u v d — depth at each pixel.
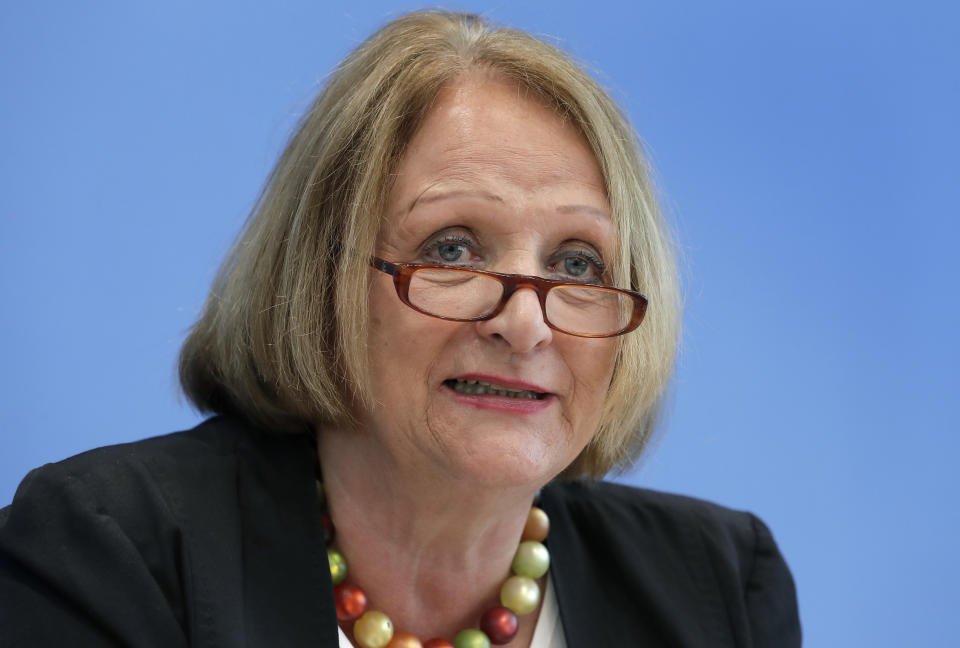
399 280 4.01
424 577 4.54
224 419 4.62
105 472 3.99
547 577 4.85
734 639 4.89
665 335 4.60
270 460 4.41
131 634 3.65
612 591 4.89
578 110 4.25
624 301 4.31
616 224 4.31
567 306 4.21
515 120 4.17
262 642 3.92
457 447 4.05
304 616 4.05
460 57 4.26
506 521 4.48
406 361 4.07
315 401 4.28
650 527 5.12
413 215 4.08
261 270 4.38
